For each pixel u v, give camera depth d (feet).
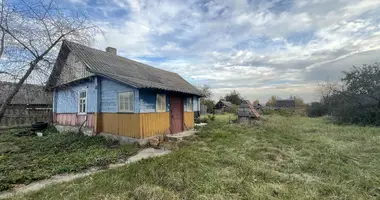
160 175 13.02
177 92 31.60
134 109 24.75
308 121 55.77
